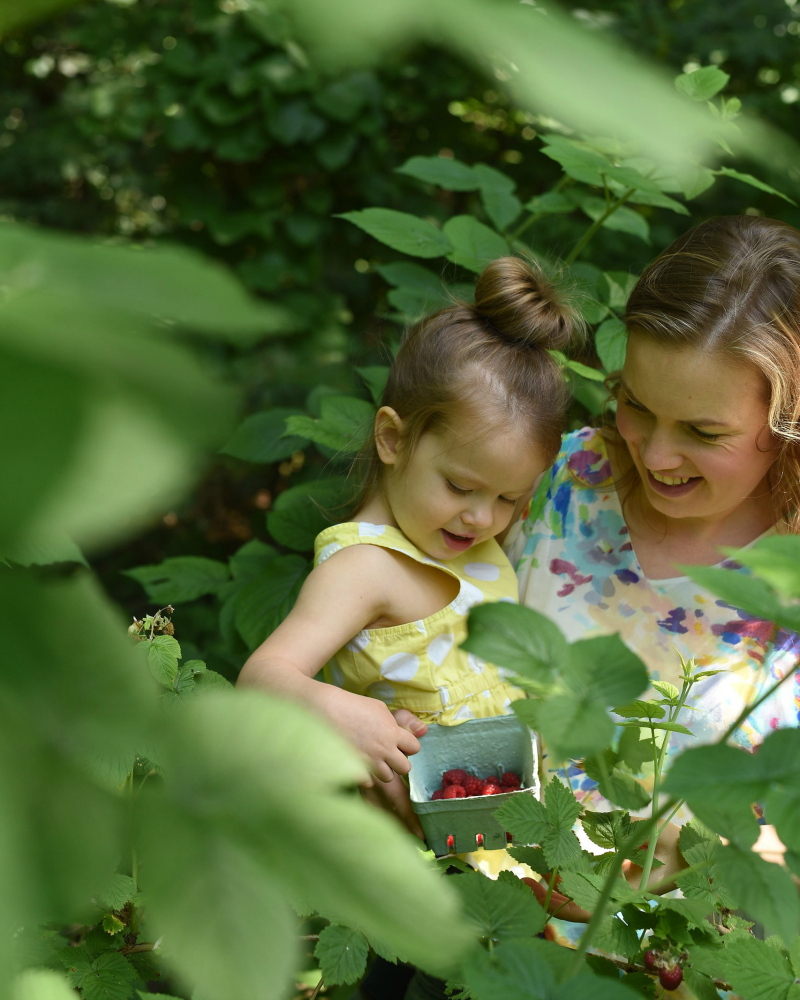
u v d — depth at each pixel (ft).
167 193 12.91
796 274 4.14
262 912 0.70
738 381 3.95
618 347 4.98
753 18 13.30
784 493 4.52
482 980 1.52
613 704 1.58
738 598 1.59
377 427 4.85
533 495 5.37
